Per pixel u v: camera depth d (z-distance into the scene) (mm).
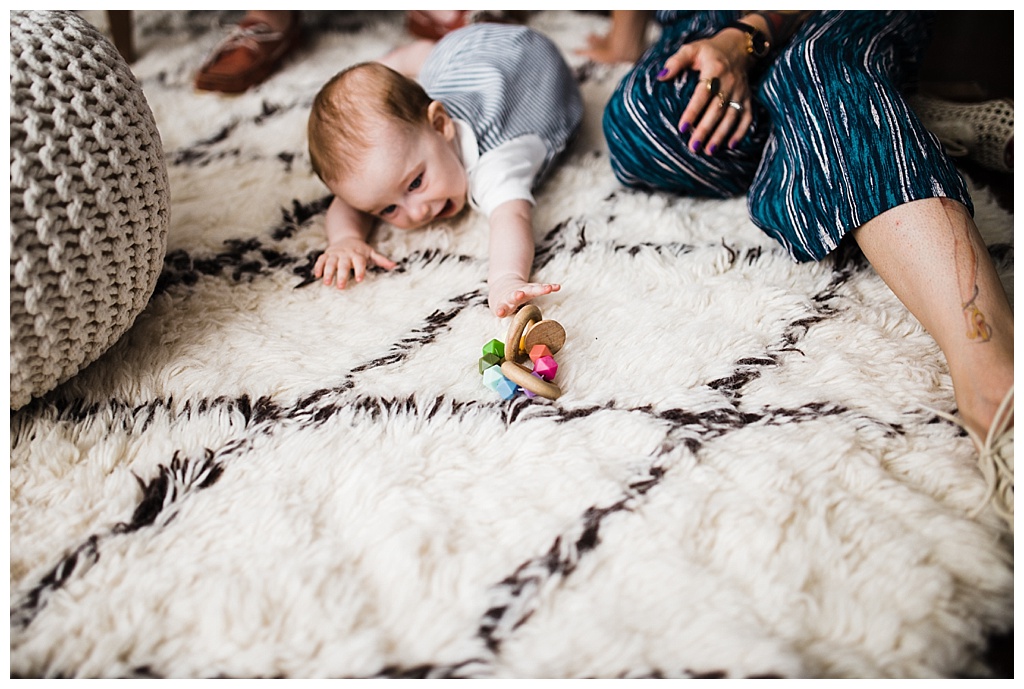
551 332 775
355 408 734
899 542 573
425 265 964
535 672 516
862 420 681
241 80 1401
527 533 601
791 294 847
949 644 521
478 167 1010
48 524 631
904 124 769
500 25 1219
